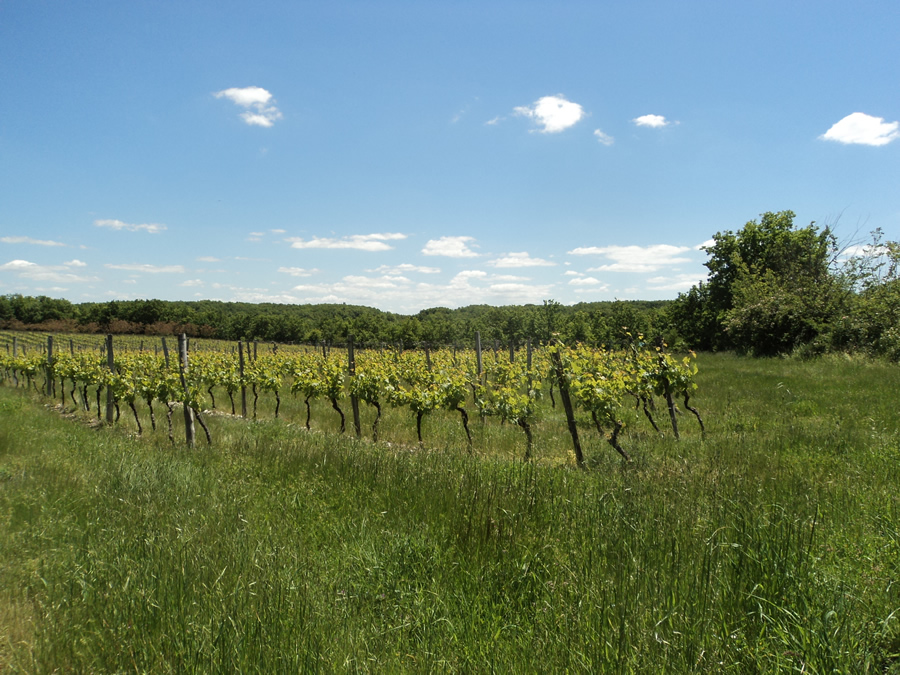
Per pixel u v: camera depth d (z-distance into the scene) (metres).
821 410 10.65
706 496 4.29
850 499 4.35
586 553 3.44
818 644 2.30
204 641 2.74
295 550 3.86
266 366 16.61
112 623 3.05
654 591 2.89
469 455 7.02
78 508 5.23
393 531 4.16
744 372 19.19
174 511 4.85
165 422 13.00
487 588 3.26
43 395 20.33
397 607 3.14
